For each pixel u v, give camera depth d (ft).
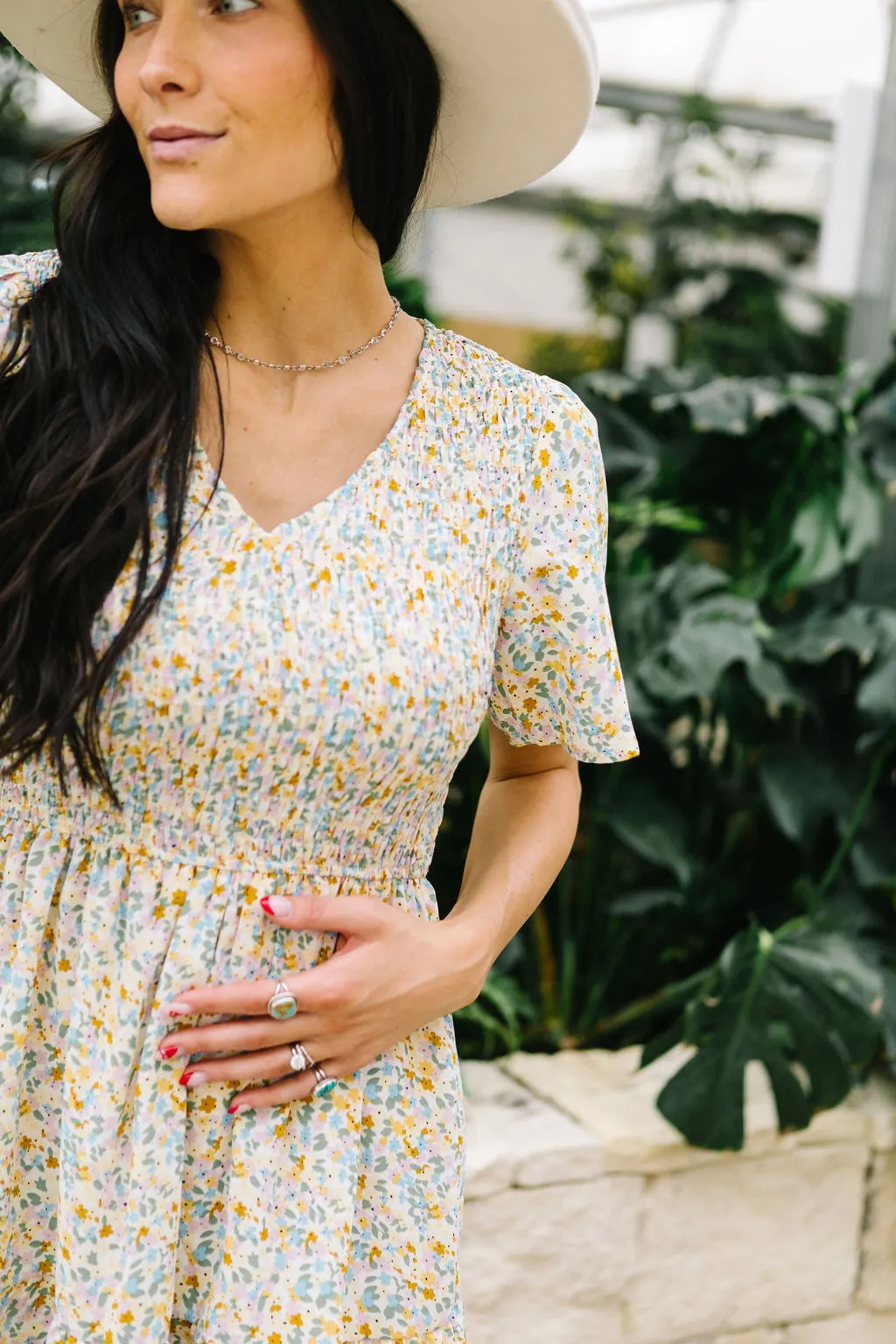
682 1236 7.07
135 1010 3.00
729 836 8.98
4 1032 3.03
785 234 23.29
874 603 8.87
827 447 8.57
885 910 8.18
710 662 7.66
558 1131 6.88
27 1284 3.27
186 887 3.03
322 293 3.23
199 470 3.02
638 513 8.73
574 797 4.00
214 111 2.79
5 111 8.74
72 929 3.10
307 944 3.13
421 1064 3.43
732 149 22.08
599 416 9.10
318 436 3.22
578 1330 6.85
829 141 20.99
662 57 20.24
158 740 2.95
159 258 3.05
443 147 3.84
